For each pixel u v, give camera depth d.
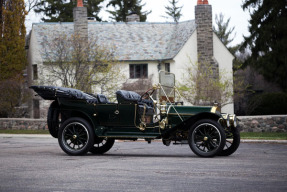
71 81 25.91
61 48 27.23
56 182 6.95
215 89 25.62
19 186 6.66
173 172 7.86
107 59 26.98
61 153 11.77
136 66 34.16
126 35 36.06
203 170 8.08
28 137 20.42
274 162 9.26
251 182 6.82
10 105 30.20
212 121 10.19
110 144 12.00
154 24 37.66
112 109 11.03
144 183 6.81
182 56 33.28
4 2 32.22
